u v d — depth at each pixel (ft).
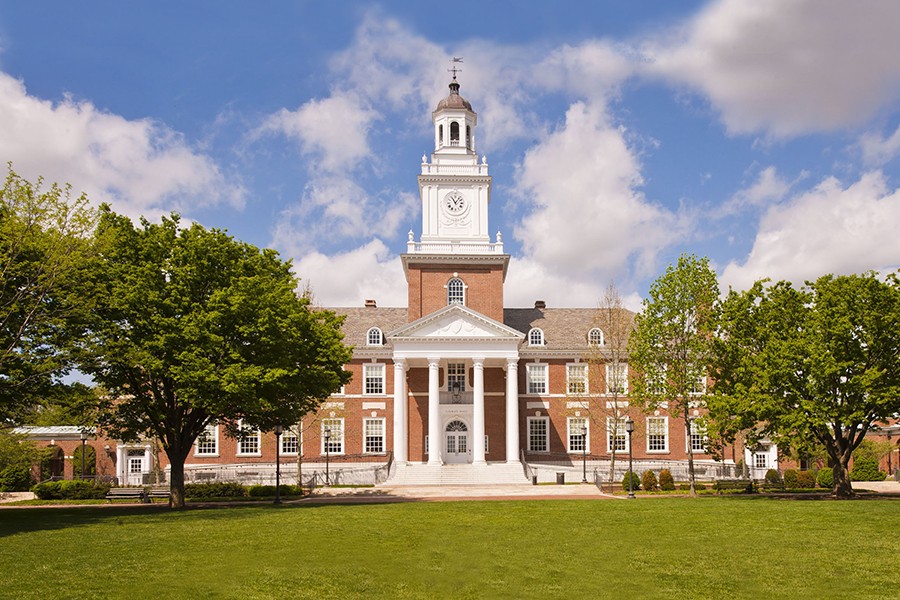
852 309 124.67
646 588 58.85
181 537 82.17
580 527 89.51
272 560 68.59
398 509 112.37
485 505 118.52
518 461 197.88
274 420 135.13
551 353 220.23
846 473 132.36
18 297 105.09
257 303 123.65
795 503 115.75
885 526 88.12
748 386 133.39
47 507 132.46
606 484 170.81
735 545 76.13
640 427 217.77
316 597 55.93
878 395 120.37
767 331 132.98
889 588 58.39
